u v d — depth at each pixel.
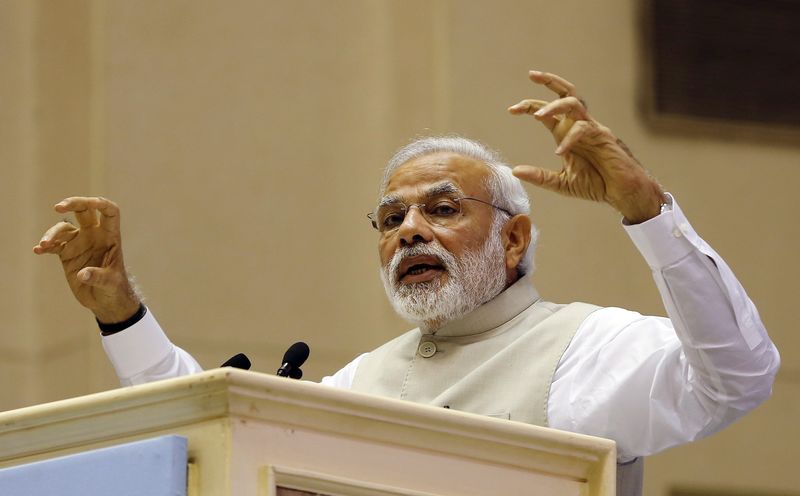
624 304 18.88
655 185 8.48
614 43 19.72
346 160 18.59
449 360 9.70
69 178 18.11
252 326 18.03
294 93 18.64
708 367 8.50
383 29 18.78
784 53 20.41
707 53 20.09
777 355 8.77
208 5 18.64
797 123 20.27
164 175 18.16
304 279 18.28
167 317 17.80
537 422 9.09
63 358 17.77
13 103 18.31
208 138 18.36
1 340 17.86
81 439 6.26
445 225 9.87
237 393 5.92
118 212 9.87
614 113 19.56
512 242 10.19
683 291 8.40
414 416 6.38
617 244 19.00
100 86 18.16
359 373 10.11
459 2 18.86
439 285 9.71
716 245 19.62
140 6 18.47
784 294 19.73
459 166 10.11
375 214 10.46
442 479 6.50
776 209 19.95
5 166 18.22
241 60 18.61
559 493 6.81
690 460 19.06
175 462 5.78
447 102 18.47
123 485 5.81
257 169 18.44
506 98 18.72
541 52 19.16
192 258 18.03
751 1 20.45
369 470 6.29
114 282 10.01
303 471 6.04
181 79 18.41
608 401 8.96
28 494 5.95
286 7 18.80
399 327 18.22
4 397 17.70
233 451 5.89
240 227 18.25
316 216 18.47
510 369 9.36
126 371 10.23
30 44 18.41
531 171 8.48
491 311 9.80
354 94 18.72
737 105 20.11
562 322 9.57
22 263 18.08
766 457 19.25
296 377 8.45
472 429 6.53
